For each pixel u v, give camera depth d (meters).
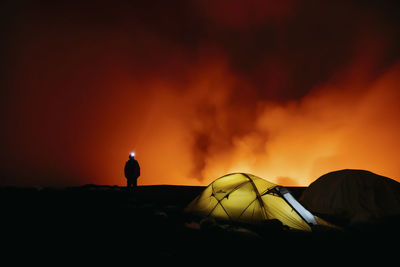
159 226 6.91
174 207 8.77
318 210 9.27
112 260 4.78
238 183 8.44
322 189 9.80
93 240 5.71
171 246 5.59
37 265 4.41
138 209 8.20
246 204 7.80
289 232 7.02
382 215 8.17
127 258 4.89
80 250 5.15
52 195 9.95
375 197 8.70
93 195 10.58
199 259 5.07
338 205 8.96
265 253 5.64
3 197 9.10
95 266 4.51
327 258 5.59
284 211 7.83
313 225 7.71
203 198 8.66
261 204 7.73
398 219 7.99
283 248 6.01
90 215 7.52
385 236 7.15
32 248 5.08
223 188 8.44
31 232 5.91
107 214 7.69
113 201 9.74
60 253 4.95
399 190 8.88
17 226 6.21
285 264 5.17
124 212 7.94
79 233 6.07
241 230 6.40
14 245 5.15
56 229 6.21
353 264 5.33
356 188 9.06
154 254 5.06
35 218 6.90
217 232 6.35
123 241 5.75
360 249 6.18
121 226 6.74
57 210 7.86
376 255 5.85
